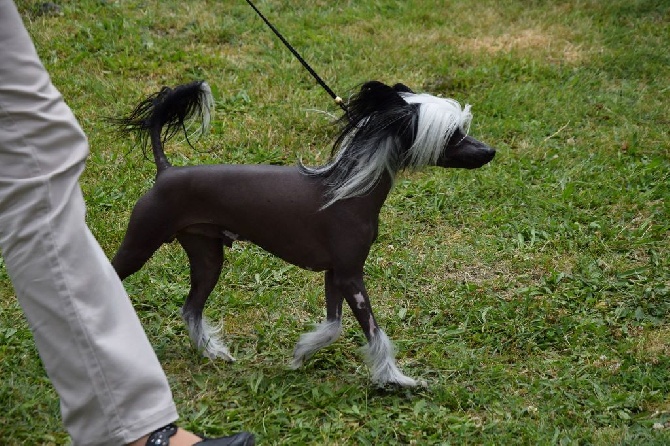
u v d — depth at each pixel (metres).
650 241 6.18
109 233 5.99
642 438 4.18
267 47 9.11
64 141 3.36
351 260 4.25
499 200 6.72
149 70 8.48
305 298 5.43
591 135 7.79
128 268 4.36
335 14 10.12
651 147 7.56
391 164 4.23
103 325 3.35
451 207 6.66
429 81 8.70
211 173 4.29
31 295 3.33
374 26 9.84
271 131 7.50
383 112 4.18
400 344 4.97
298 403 4.36
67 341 3.32
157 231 4.30
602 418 4.33
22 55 3.29
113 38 8.95
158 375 3.42
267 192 4.25
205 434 4.06
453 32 9.86
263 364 4.71
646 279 5.75
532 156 7.42
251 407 4.28
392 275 5.76
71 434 3.41
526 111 8.17
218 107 7.86
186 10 9.76
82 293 3.33
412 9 10.36
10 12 3.27
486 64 9.05
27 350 4.66
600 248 6.11
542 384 4.60
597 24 10.21
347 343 4.98
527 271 5.88
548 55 9.37
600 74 8.99
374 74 8.68
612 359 4.89
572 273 5.83
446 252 6.05
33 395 4.22
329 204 4.21
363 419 4.25
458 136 4.27
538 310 5.38
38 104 3.30
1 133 3.28
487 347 5.00
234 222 4.30
